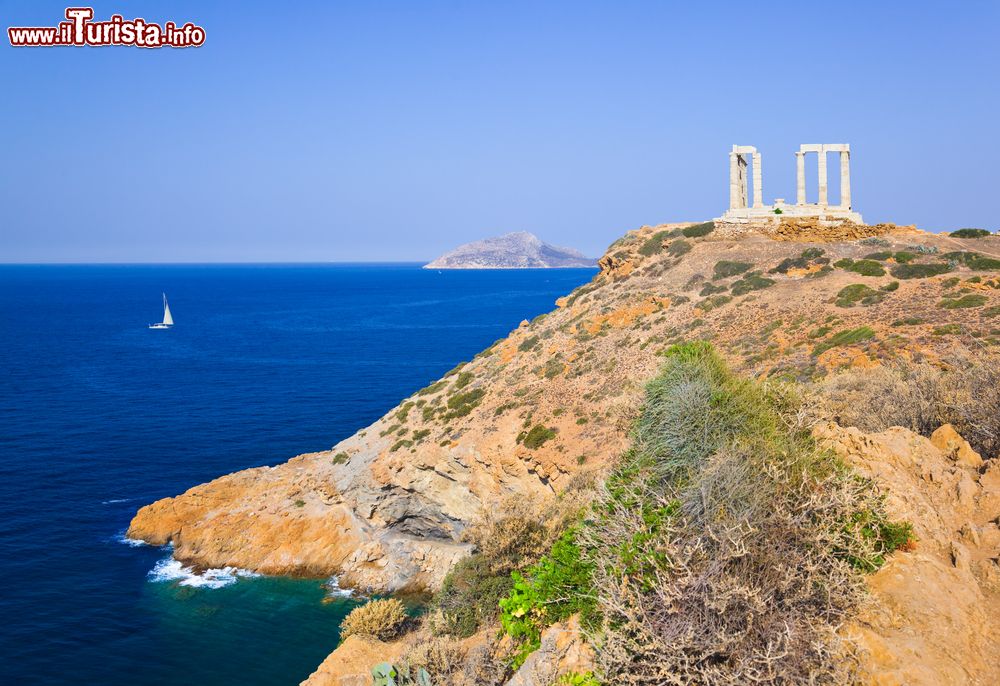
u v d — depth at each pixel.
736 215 77.50
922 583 11.35
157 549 54.31
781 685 9.98
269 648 41.12
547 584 16.53
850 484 12.54
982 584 11.84
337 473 56.44
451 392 60.38
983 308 42.00
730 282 59.22
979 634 10.72
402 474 50.31
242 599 46.94
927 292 47.69
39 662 39.62
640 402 20.91
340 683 24.08
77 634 42.50
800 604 10.73
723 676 10.05
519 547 30.55
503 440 47.41
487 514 37.94
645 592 11.84
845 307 48.22
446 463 48.97
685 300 58.34
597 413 45.09
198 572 50.69
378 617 33.84
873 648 10.35
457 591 29.98
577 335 59.16
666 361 19.14
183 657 40.19
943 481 14.80
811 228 66.25
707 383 16.58
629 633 11.34
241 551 52.31
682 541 11.85
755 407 15.76
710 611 10.62
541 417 47.62
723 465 12.64
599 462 38.12
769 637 10.15
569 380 52.03
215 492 58.75
